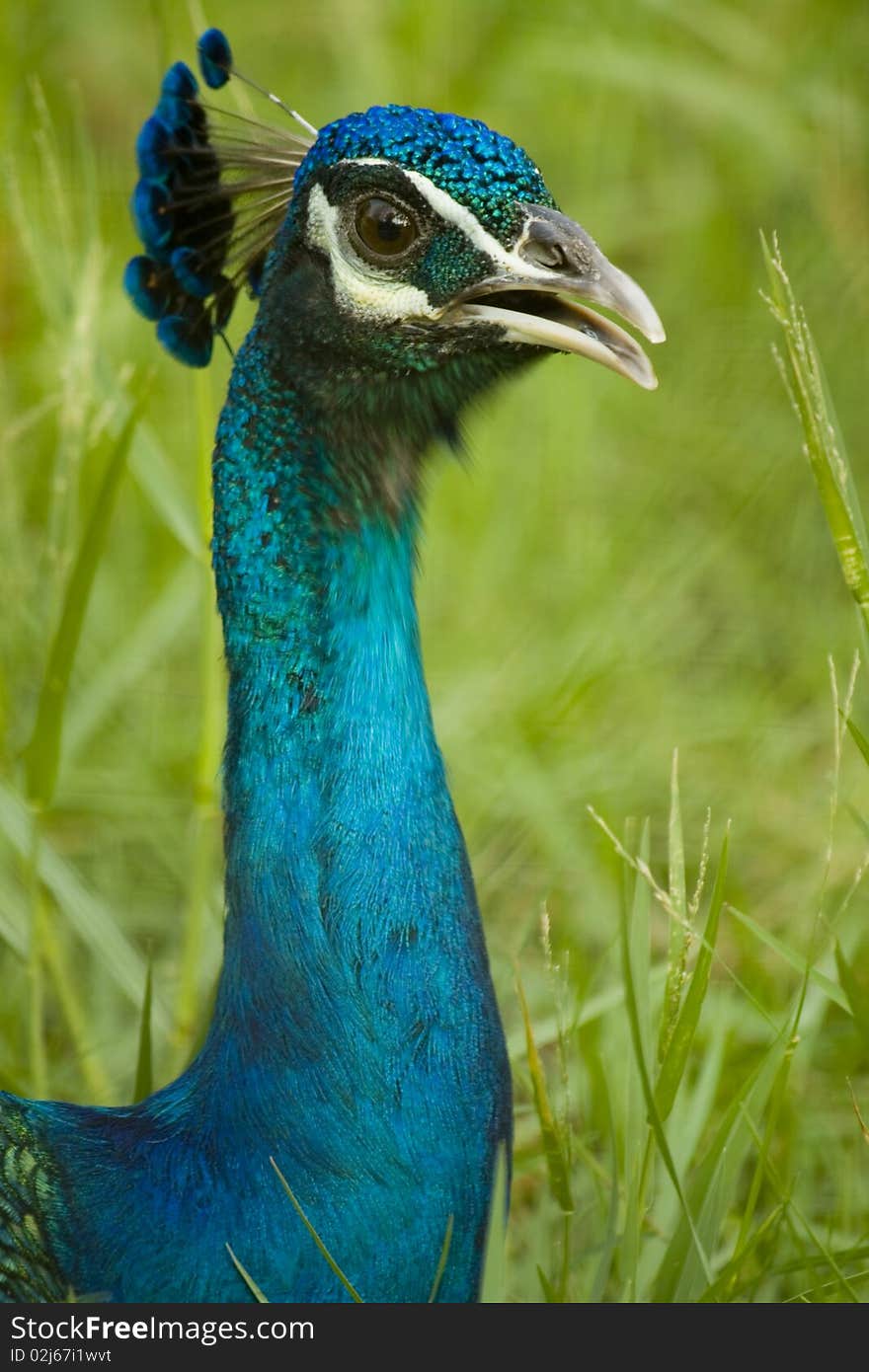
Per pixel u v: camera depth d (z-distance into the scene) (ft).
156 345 43.86
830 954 27.96
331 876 21.02
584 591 39.86
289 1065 20.97
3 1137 21.83
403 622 21.80
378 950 20.89
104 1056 30.76
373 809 21.13
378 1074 20.80
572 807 35.58
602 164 49.65
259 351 22.26
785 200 46.73
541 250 21.77
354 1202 20.84
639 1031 21.43
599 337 21.93
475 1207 21.22
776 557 41.88
